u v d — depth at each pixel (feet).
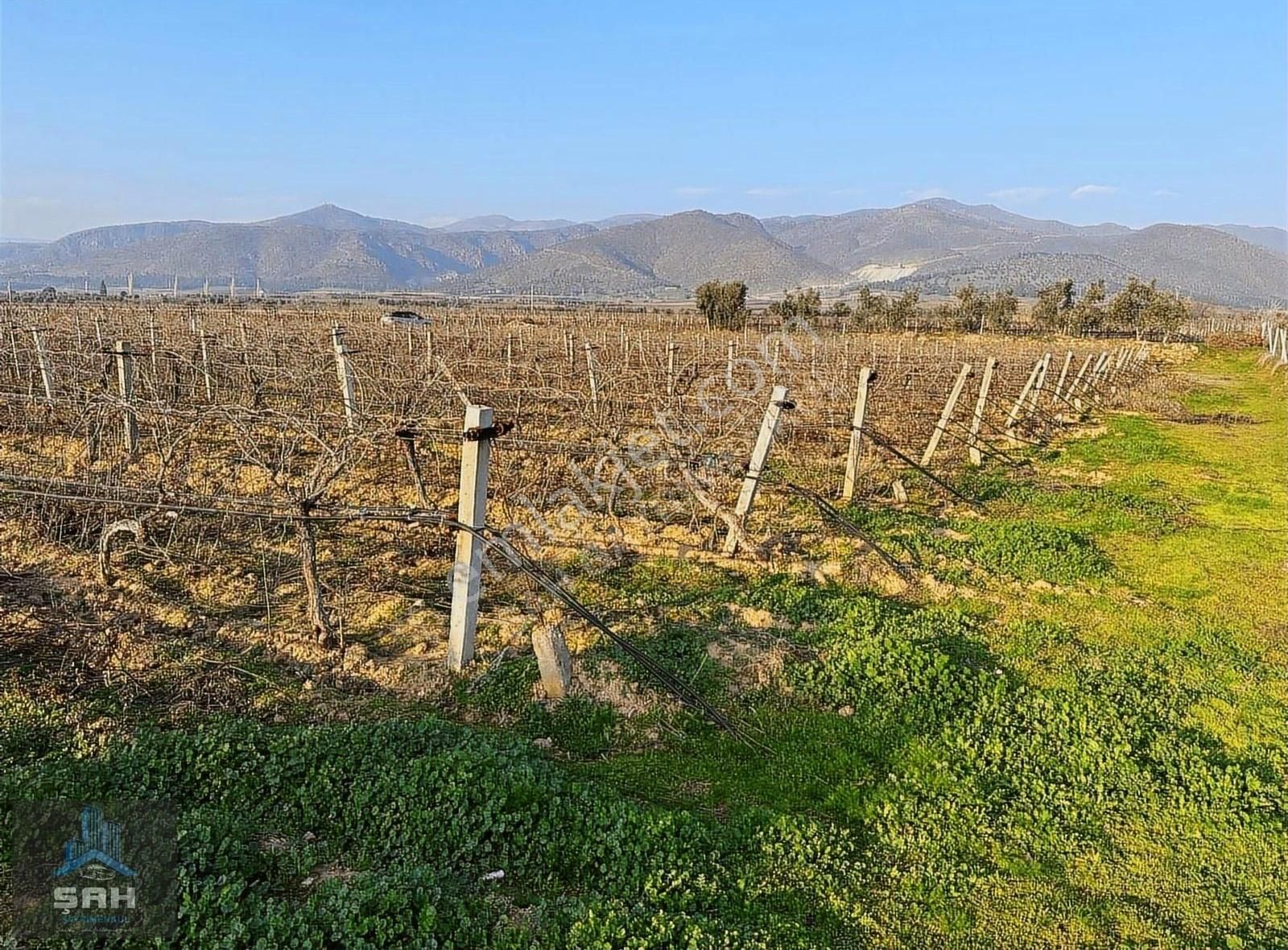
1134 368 114.42
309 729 18.47
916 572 33.88
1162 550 39.60
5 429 44.45
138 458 38.86
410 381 48.96
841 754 20.62
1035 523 40.96
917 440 62.64
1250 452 65.00
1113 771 20.43
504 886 14.90
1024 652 27.35
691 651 25.07
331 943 12.61
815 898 15.67
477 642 24.80
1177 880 17.03
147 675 21.27
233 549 30.42
